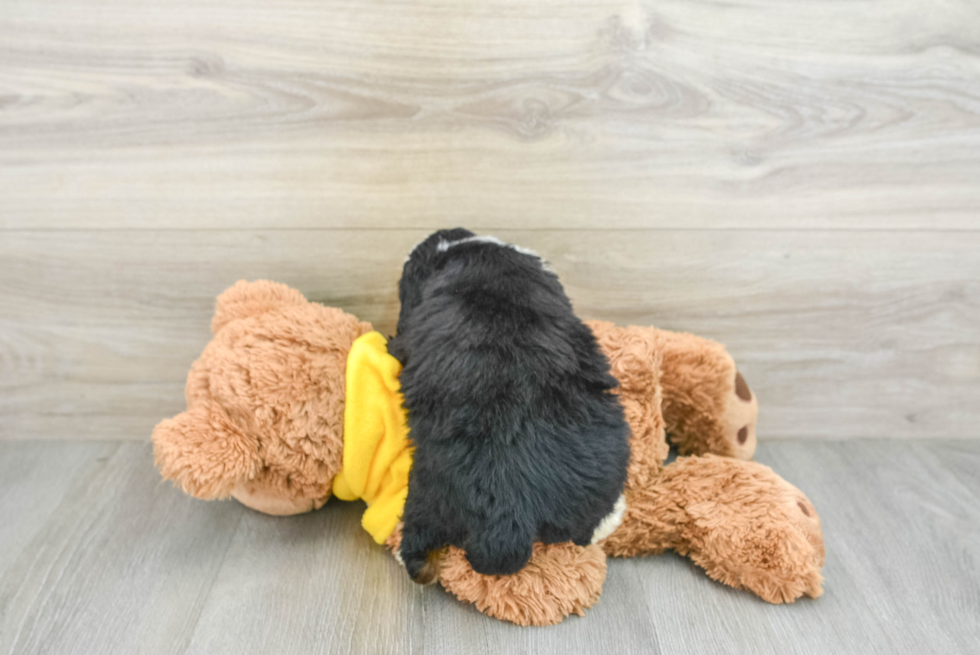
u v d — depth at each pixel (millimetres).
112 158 867
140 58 816
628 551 843
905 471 1032
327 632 729
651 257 962
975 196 942
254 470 786
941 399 1078
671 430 986
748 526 776
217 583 791
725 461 892
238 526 882
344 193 898
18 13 789
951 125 901
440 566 761
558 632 737
